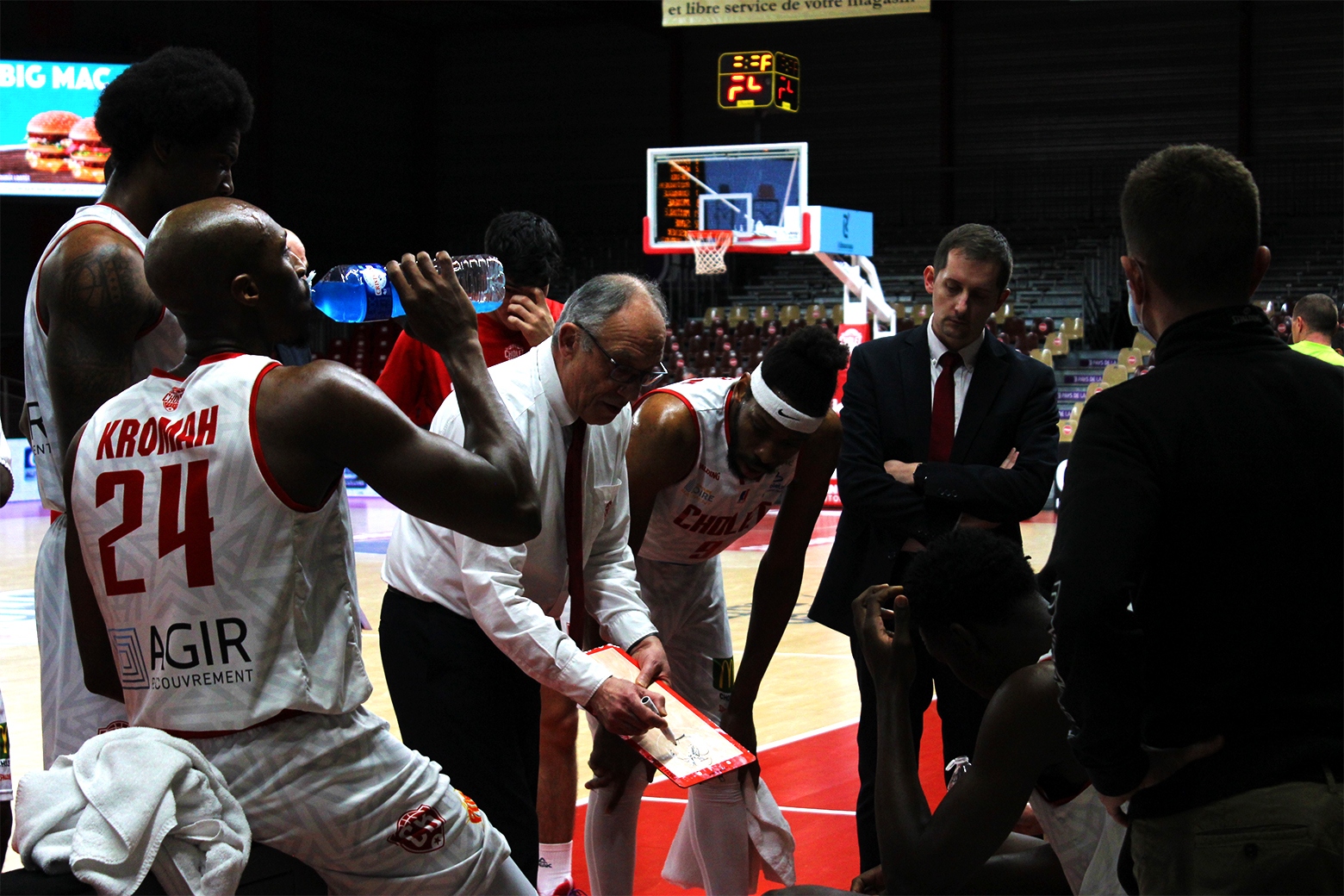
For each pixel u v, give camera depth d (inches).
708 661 123.8
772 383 102.0
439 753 91.9
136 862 60.1
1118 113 783.1
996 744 75.1
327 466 64.2
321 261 853.2
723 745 88.9
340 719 66.1
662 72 873.5
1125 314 739.4
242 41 799.1
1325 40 738.8
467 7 870.4
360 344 756.6
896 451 125.0
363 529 510.9
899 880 77.7
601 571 98.7
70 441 82.6
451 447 65.7
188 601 63.6
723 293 829.8
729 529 112.8
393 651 94.4
